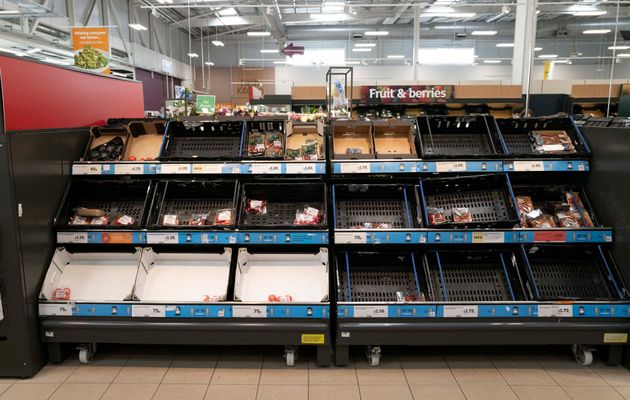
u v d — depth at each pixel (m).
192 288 2.76
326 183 3.00
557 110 10.47
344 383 2.53
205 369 2.68
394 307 2.61
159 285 2.78
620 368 2.70
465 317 2.62
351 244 2.97
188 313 2.63
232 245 2.91
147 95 16.95
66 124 3.07
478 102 10.54
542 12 14.70
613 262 2.76
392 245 3.01
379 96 10.68
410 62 22.77
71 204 2.94
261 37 22.70
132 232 2.76
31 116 2.68
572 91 10.60
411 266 2.90
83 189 3.01
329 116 3.81
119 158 3.08
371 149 3.09
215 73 23.33
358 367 2.70
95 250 2.89
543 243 2.85
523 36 10.50
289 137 3.20
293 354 2.70
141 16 16.31
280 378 2.58
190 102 8.73
